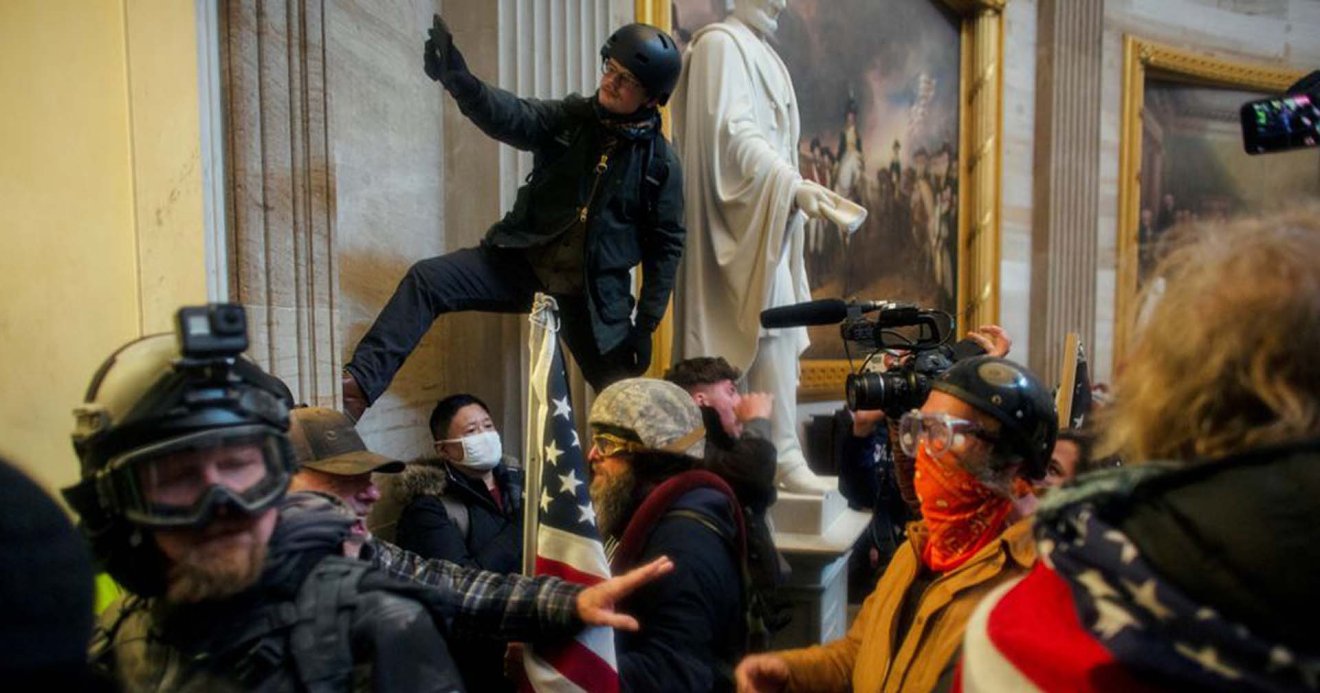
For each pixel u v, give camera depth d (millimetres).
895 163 5875
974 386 1222
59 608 558
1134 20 7203
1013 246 6664
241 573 807
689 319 3531
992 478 1197
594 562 1576
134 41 1887
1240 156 7984
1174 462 574
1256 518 488
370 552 1316
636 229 2814
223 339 792
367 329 2760
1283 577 466
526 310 2820
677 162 2832
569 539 1599
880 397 1573
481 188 3375
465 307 2695
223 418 787
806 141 5254
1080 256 6957
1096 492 591
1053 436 1237
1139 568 520
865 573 4488
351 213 2660
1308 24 8086
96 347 1952
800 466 3428
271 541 861
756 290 3385
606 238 2695
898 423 1627
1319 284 550
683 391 1772
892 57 5793
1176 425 596
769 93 3670
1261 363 547
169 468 780
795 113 3855
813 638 3033
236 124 1916
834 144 5434
